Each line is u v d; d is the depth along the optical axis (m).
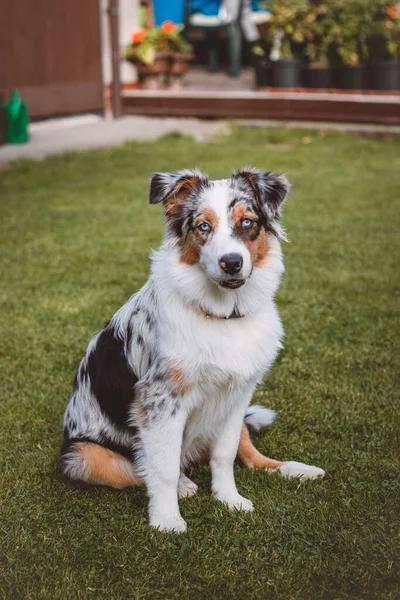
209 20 15.54
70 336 5.03
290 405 4.16
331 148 11.11
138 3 14.27
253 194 3.13
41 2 11.71
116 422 3.31
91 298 5.66
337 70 12.99
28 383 4.41
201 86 14.73
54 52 12.12
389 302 5.57
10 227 7.43
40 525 3.16
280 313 5.37
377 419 3.99
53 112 12.34
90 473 3.35
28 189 8.84
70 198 8.52
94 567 2.89
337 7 12.66
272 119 12.93
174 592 2.77
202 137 12.01
